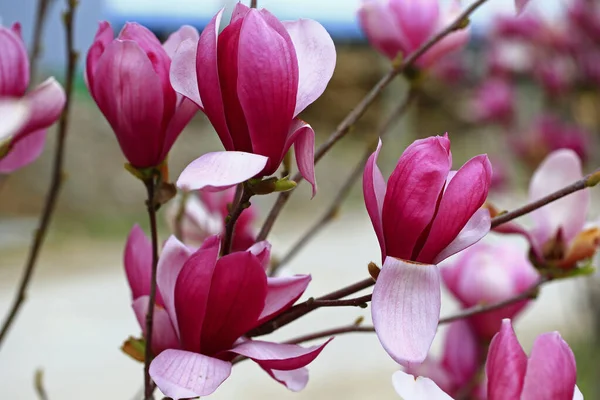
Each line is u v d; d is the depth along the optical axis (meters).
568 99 3.06
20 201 8.33
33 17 1.41
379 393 4.56
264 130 0.92
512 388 0.90
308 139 0.91
